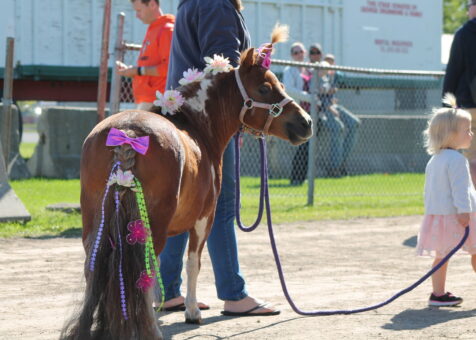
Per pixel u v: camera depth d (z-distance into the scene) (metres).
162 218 4.84
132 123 4.87
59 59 20.25
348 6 24.09
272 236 6.41
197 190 5.38
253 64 6.05
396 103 25.36
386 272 8.63
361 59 24.50
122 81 14.68
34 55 19.95
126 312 4.52
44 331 5.78
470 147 10.40
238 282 6.48
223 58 6.09
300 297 7.28
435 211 6.80
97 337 4.59
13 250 9.35
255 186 16.89
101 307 4.57
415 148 22.52
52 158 18.95
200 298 7.19
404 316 6.45
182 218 5.37
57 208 12.49
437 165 6.83
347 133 19.61
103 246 4.59
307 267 8.88
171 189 4.85
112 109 11.41
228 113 6.05
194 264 5.96
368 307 6.58
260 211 6.46
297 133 6.00
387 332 5.83
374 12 24.73
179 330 5.89
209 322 6.20
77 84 21.45
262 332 5.84
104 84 11.66
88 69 20.52
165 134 4.92
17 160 18.48
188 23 6.46
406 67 25.59
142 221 4.59
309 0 23.27
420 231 6.96
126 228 4.61
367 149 21.53
